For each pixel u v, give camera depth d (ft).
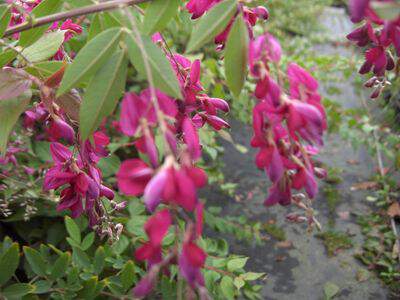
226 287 1.00
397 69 0.79
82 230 1.15
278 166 0.53
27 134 1.14
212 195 1.69
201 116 0.73
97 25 0.72
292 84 0.55
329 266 1.43
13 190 1.08
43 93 0.68
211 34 0.58
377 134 1.86
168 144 0.46
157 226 0.45
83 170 0.73
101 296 1.06
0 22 0.71
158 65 0.55
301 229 1.57
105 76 0.59
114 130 1.55
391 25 0.54
